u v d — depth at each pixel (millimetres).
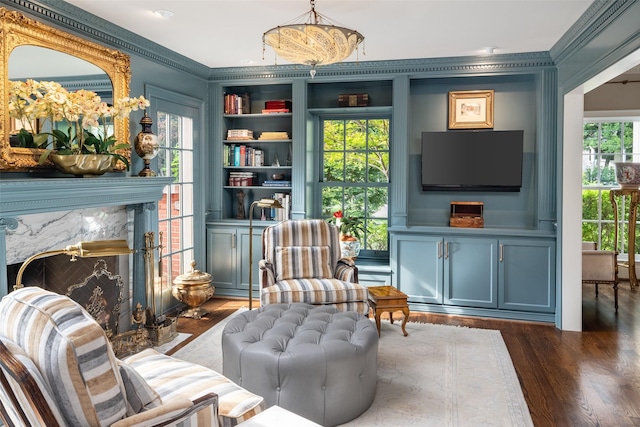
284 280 4227
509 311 4758
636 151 6531
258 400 1996
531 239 4668
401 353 3736
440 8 3428
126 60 3957
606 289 6059
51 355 1461
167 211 4805
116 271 3967
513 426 2643
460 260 4859
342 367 2621
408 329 4352
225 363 2871
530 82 5055
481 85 5172
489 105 5109
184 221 5117
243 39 4238
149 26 3869
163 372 2230
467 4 3348
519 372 3428
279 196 5504
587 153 6648
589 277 5004
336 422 2629
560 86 4426
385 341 4023
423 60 4898
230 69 5367
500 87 5137
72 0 3293
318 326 2975
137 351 3748
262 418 1716
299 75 5262
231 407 1933
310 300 3928
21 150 3031
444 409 2830
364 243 5695
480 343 3977
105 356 1532
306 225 4496
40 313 1571
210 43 4375
